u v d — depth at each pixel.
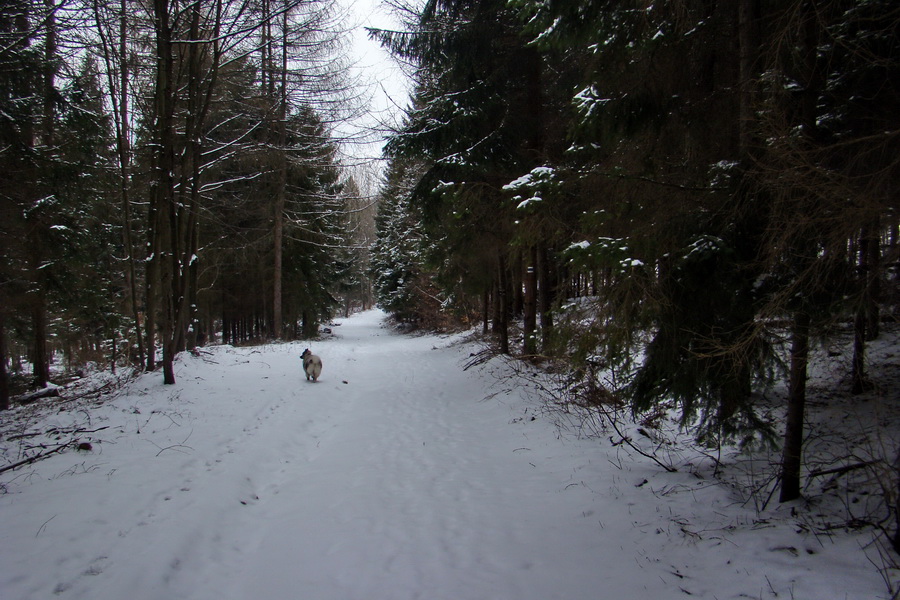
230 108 13.07
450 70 9.35
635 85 4.34
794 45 3.20
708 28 4.26
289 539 3.88
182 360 12.16
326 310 27.95
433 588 3.19
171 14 9.62
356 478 5.32
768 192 3.29
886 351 5.50
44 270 10.52
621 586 3.07
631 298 3.72
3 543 3.32
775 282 3.31
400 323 33.69
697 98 4.53
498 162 8.85
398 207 26.94
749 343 3.25
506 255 10.52
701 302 3.59
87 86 10.04
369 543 3.81
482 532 3.97
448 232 10.45
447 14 8.85
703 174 4.23
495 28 8.31
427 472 5.51
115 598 2.88
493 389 9.54
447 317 25.03
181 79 11.27
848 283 2.97
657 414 5.47
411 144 9.06
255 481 5.19
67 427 6.46
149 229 10.55
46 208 9.78
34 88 8.73
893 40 2.90
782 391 5.60
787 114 3.25
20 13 7.61
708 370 3.64
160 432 6.34
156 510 4.04
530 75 8.95
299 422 7.59
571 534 3.85
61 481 4.48
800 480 3.83
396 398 9.98
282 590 3.17
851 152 2.94
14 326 12.61
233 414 7.59
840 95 3.27
